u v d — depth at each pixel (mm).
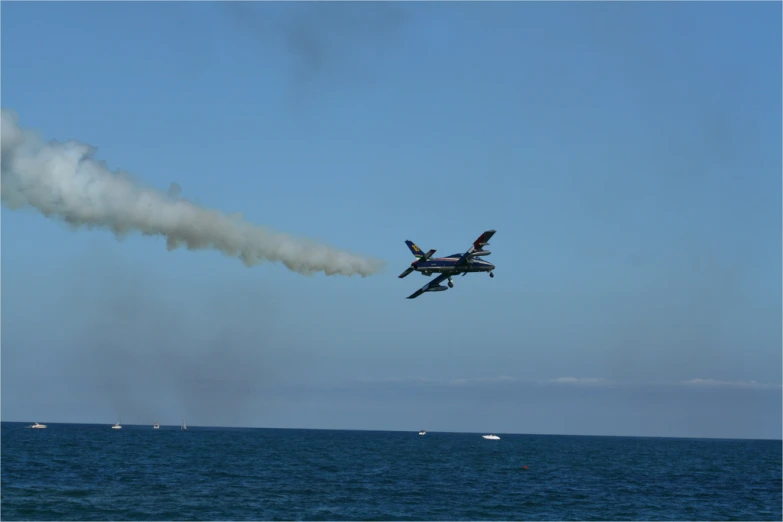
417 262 131000
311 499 193750
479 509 184875
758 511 198375
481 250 129875
